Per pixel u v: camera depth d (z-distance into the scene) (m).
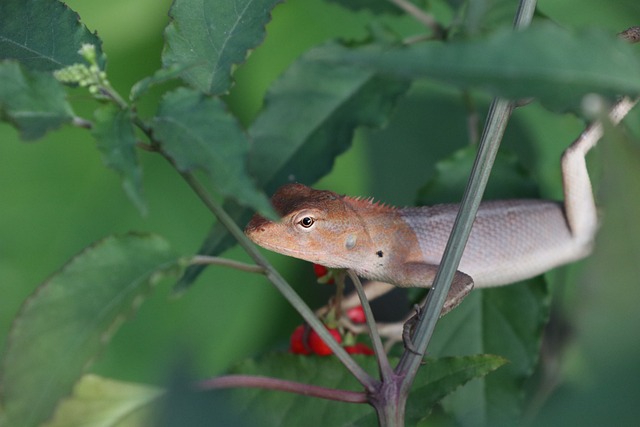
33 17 0.65
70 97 0.63
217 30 0.65
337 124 0.70
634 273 0.38
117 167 0.62
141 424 0.64
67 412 0.64
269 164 0.69
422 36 0.70
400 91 0.70
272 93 0.70
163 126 0.62
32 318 0.62
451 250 0.64
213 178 0.62
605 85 0.50
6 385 0.62
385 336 0.70
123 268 0.63
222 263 0.63
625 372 0.34
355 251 0.70
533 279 0.70
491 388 0.69
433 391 0.65
